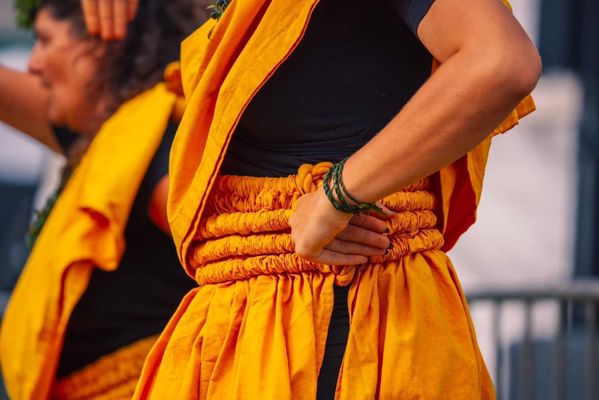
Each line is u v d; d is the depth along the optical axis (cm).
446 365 409
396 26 418
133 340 614
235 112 413
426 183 434
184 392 422
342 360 410
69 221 612
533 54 367
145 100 622
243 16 415
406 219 417
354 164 387
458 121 367
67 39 647
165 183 602
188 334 431
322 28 414
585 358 994
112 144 611
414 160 376
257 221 418
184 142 435
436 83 371
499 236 1444
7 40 1380
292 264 413
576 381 996
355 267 412
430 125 370
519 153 1484
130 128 611
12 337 622
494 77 361
